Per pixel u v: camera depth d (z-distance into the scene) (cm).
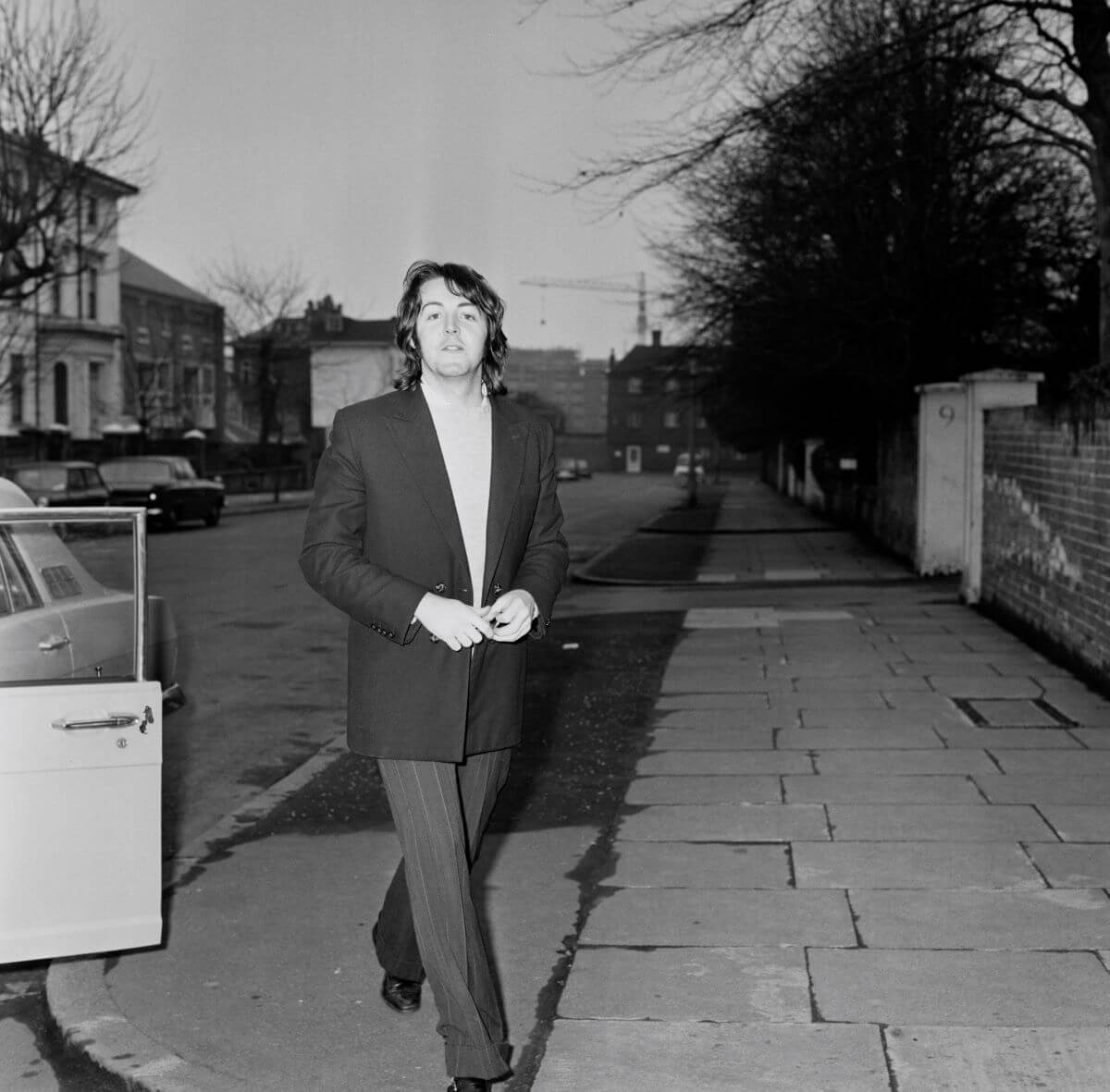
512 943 454
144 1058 373
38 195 2644
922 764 692
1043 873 509
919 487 1902
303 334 8019
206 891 520
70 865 385
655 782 670
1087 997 394
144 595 416
